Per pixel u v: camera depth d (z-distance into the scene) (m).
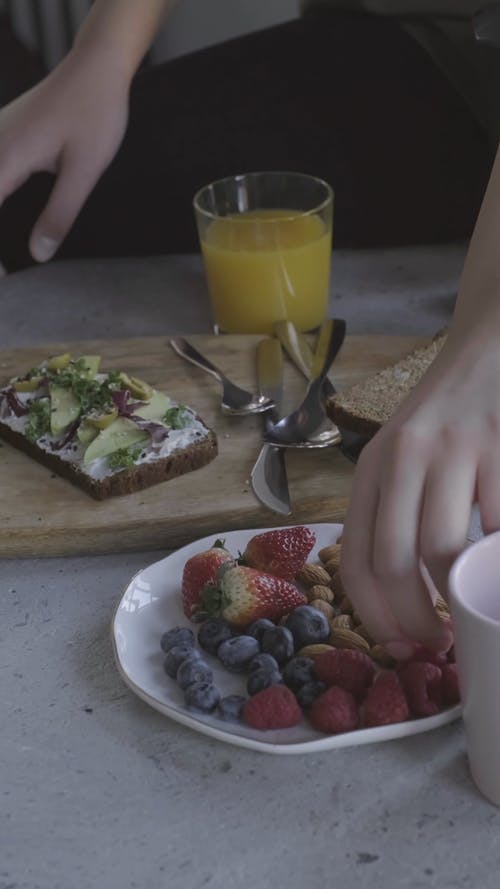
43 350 1.15
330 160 1.38
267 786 0.76
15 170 1.26
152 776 0.77
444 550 0.73
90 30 1.29
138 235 1.38
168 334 1.22
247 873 0.72
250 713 0.78
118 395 1.01
